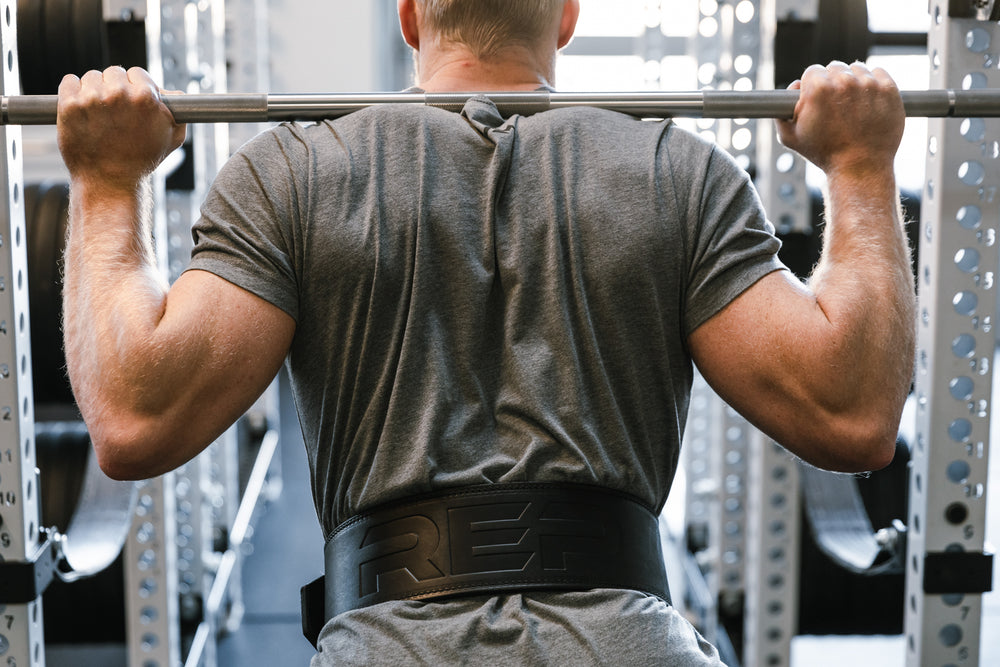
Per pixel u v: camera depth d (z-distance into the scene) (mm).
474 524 1112
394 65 6836
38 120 1351
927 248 1871
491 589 1099
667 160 1189
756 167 2889
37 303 2941
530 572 1103
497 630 1070
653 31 3416
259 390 1131
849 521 2576
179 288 1121
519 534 1109
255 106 1260
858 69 1240
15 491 1730
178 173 2949
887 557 2162
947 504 1908
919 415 1929
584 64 6484
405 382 1127
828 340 1105
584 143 1194
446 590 1101
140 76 1211
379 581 1125
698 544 3467
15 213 1713
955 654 1955
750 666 2885
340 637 1108
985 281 1846
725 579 3127
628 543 1146
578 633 1069
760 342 1128
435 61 1316
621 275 1144
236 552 3619
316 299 1146
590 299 1153
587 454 1140
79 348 1132
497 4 1267
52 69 2506
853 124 1217
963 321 1857
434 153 1175
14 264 1707
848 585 2846
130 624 2646
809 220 2715
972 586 1906
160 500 2613
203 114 1258
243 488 4113
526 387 1131
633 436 1182
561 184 1172
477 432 1140
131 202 1204
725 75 2986
